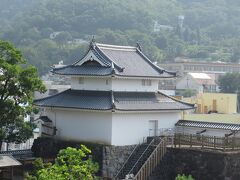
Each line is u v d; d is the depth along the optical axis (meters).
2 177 90.25
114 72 97.19
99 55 103.12
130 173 94.75
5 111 93.50
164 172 97.62
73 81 106.06
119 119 98.38
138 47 113.81
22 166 97.69
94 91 102.25
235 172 94.31
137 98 103.44
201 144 97.88
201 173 94.75
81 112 101.69
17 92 94.62
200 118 140.25
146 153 98.12
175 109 106.12
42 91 98.25
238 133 102.94
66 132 104.00
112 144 97.06
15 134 97.12
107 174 95.44
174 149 98.19
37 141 106.62
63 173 72.38
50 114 107.69
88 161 77.31
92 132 99.94
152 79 107.38
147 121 104.00
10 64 93.31
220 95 173.25
